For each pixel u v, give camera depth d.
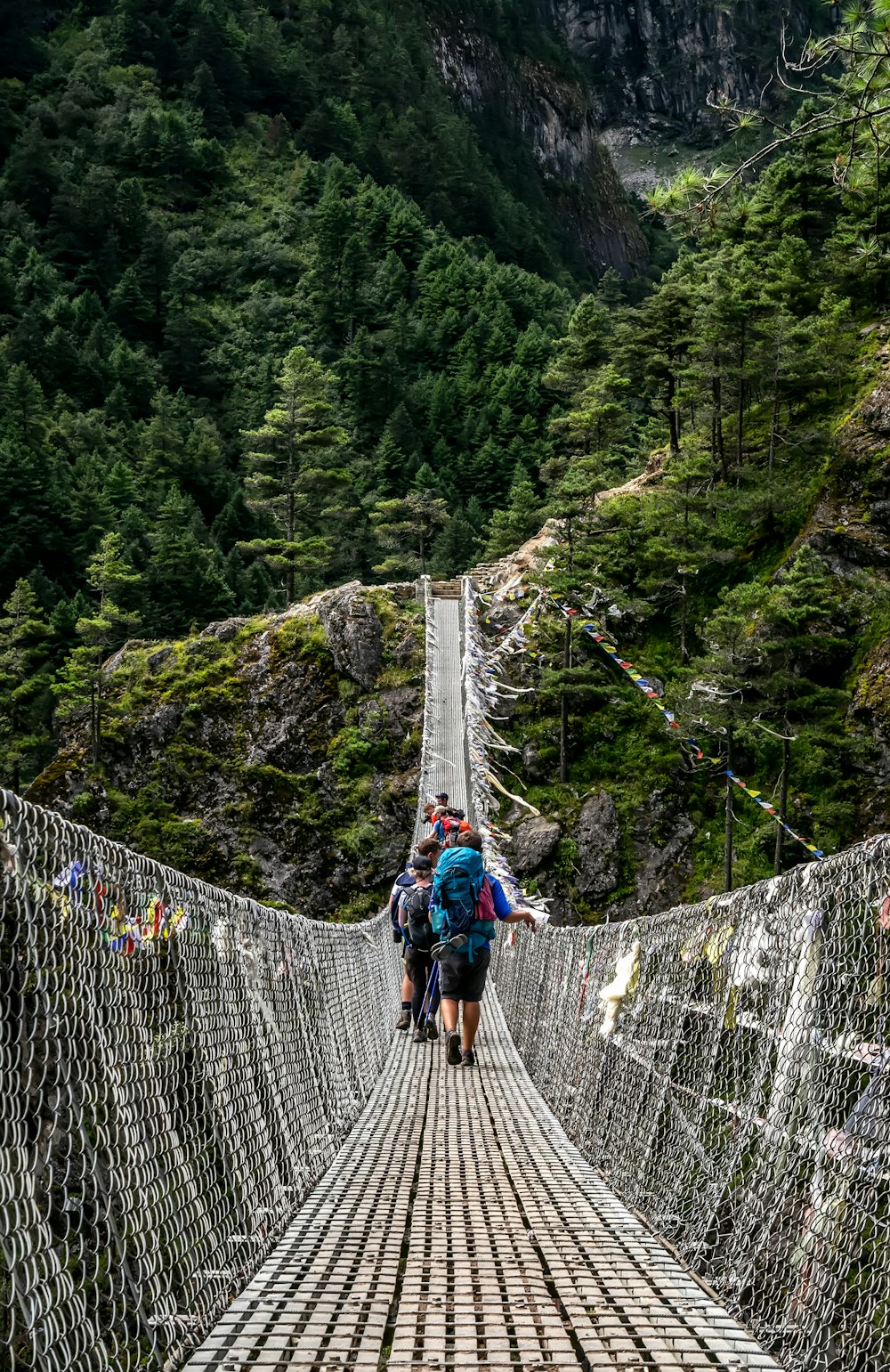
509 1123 7.34
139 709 48.50
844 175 6.16
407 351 132.25
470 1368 3.05
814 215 49.28
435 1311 3.50
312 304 142.50
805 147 45.88
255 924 5.09
